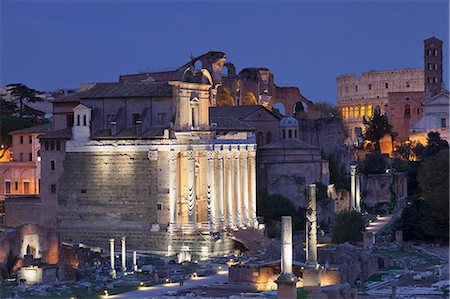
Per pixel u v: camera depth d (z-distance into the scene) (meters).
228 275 164.25
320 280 140.75
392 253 195.75
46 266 165.50
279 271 159.00
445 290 149.38
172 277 170.12
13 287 157.88
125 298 147.50
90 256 188.12
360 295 146.50
